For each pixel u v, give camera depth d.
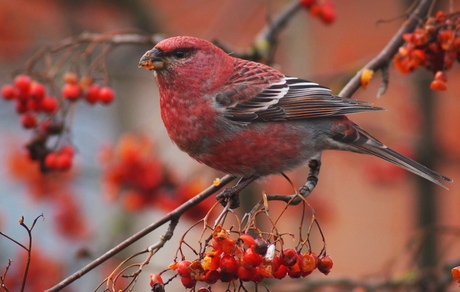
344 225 19.22
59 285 6.46
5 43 15.11
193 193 10.30
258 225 11.68
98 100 8.85
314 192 12.98
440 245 12.94
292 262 5.93
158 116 13.50
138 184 10.36
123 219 12.66
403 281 9.56
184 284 5.95
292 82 8.34
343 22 18.72
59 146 9.84
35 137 8.83
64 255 13.30
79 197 13.98
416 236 9.68
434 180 8.04
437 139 13.27
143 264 6.29
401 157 8.24
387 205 19.28
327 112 8.19
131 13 14.05
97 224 13.84
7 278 11.72
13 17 15.30
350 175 19.30
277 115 8.14
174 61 7.96
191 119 8.04
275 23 10.56
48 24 15.63
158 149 10.89
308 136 8.27
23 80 8.71
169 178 10.37
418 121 13.50
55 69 9.09
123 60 13.90
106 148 10.92
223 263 5.83
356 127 8.45
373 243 18.77
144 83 13.73
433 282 9.53
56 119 8.88
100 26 15.32
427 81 12.84
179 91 8.02
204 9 17.83
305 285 9.85
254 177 8.25
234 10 13.77
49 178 12.83
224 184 8.38
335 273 18.28
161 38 9.23
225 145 8.09
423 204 13.09
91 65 9.05
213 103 8.02
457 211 18.34
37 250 12.12
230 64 8.28
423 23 7.76
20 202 15.49
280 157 8.23
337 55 17.58
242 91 8.10
